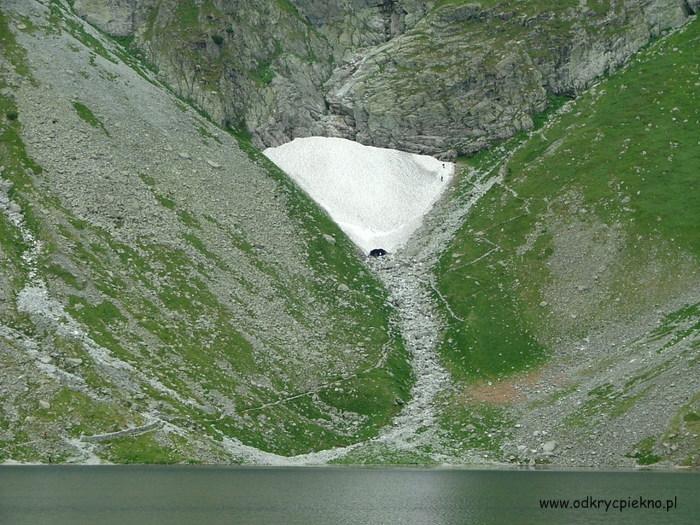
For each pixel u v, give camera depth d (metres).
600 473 120.88
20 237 151.38
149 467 120.88
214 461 126.19
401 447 137.38
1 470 114.50
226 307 155.62
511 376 152.75
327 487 108.56
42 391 125.81
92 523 83.94
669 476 116.44
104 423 125.44
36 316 136.75
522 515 93.00
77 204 160.75
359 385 149.75
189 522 85.31
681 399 130.38
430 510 94.69
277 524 85.94
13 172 162.00
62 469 116.56
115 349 137.62
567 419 136.25
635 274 164.50
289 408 142.38
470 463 132.38
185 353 142.88
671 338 147.25
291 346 154.50
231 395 139.38
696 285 159.62
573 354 154.00
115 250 155.62
